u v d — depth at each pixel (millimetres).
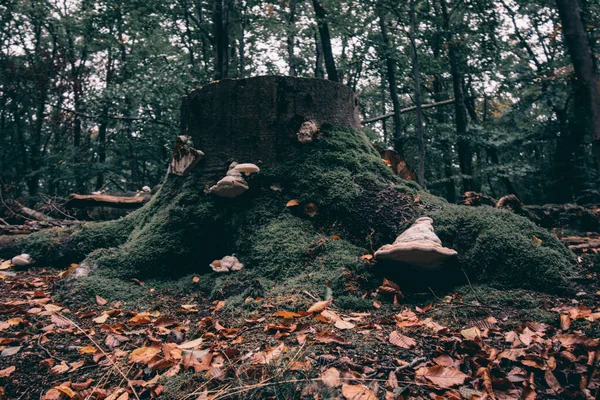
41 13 14938
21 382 1940
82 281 3266
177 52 14352
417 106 9492
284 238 3416
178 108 9820
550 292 2826
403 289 2961
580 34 7016
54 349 2246
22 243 4414
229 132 4016
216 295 3014
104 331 2482
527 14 10836
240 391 1698
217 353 2066
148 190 7402
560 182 10398
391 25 11156
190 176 4043
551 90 10141
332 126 4090
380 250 2936
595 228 5562
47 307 2824
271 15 11055
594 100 6852
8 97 15711
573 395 1719
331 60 11078
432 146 14102
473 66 11672
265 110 3990
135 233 4180
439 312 2523
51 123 15656
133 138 14781
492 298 2686
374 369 1845
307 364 1861
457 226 3244
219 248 3793
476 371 1883
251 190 3844
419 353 2021
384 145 14141
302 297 2750
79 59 16812
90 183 19719
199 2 11586
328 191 3674
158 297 3182
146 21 11156
